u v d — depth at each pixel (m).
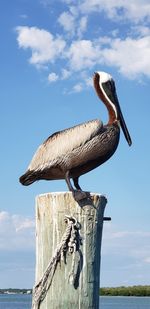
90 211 5.19
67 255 5.07
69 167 6.04
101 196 5.27
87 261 5.11
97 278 5.18
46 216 5.21
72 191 5.23
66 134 6.17
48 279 5.09
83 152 6.02
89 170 6.21
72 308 5.01
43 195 5.27
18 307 87.19
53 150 6.11
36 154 6.23
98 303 5.16
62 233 5.12
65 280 5.05
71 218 5.12
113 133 6.22
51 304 5.05
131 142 6.65
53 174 6.18
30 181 6.30
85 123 6.20
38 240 5.28
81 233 5.14
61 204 5.18
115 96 6.73
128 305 104.56
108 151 6.13
